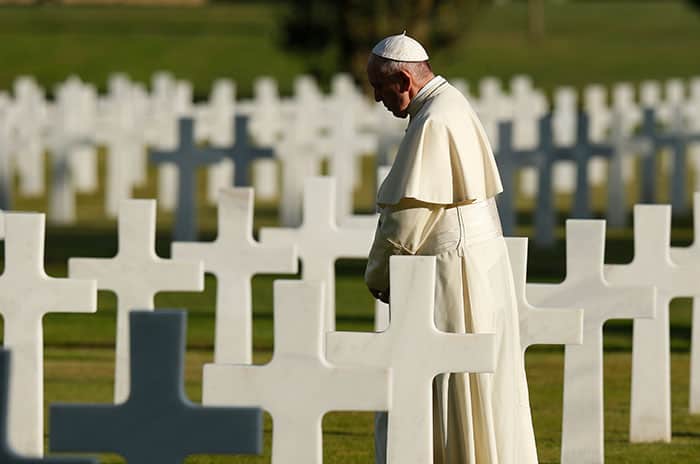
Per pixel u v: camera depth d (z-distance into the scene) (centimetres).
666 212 2673
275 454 1758
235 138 6475
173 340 1549
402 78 2091
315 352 1741
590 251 2472
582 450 2498
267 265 2788
